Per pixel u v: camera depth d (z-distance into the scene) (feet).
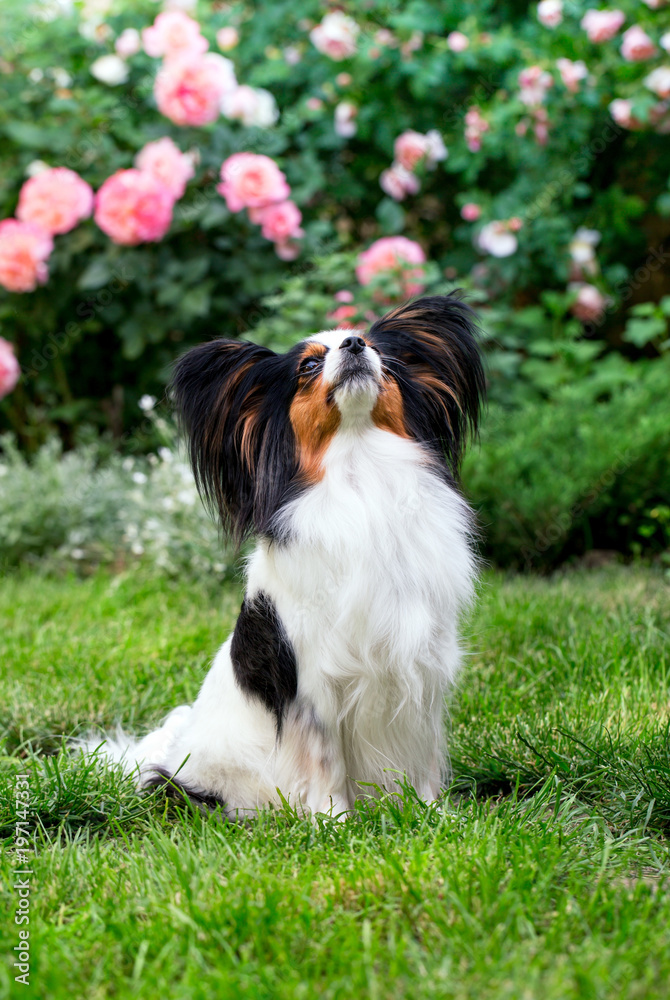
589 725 10.31
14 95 22.43
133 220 20.15
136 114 22.53
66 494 20.08
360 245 24.63
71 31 22.75
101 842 8.46
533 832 7.84
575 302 21.61
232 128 21.98
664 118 20.62
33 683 12.87
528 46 21.38
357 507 8.79
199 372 9.83
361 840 7.73
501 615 14.33
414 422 9.73
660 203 21.18
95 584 18.11
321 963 6.04
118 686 12.39
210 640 14.38
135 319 21.97
